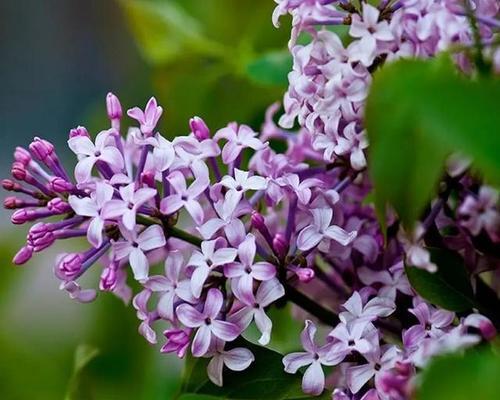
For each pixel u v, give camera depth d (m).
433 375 0.66
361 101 0.70
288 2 0.71
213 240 0.71
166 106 0.89
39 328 0.93
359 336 0.70
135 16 0.89
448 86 0.66
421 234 0.69
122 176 0.71
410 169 0.66
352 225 0.72
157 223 0.71
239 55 0.88
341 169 0.73
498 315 0.72
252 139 0.72
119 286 0.73
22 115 1.74
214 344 0.71
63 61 1.72
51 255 0.97
